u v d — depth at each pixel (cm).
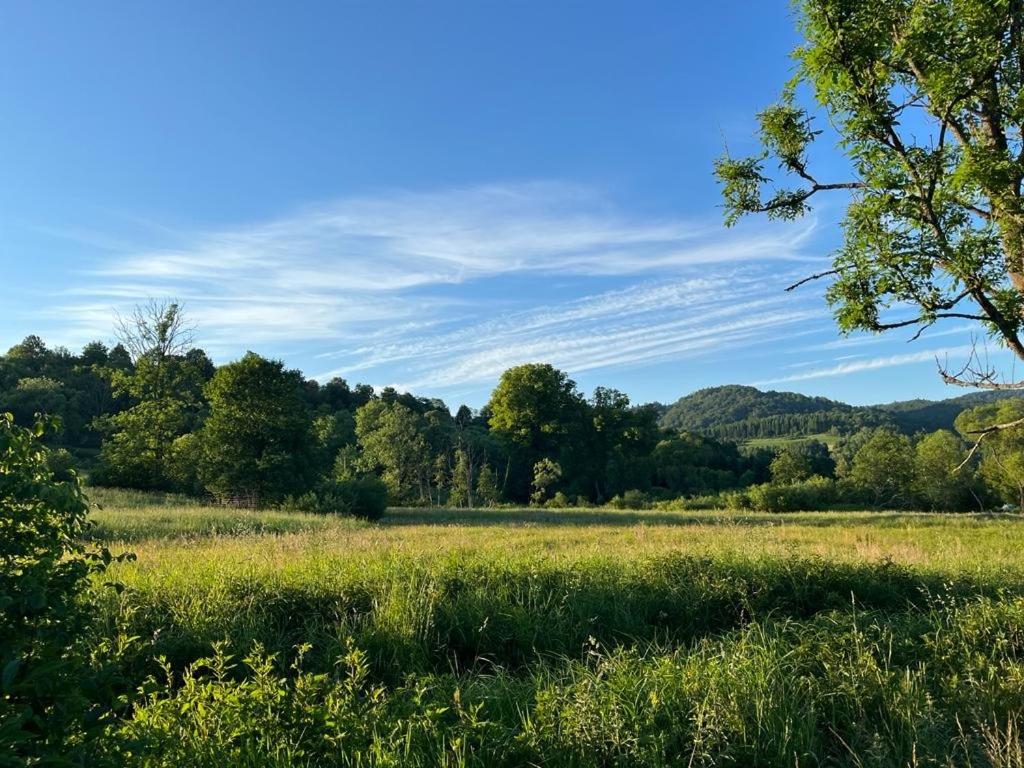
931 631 683
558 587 840
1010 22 550
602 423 7769
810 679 523
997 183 546
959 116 637
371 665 643
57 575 283
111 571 826
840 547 1574
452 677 600
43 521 282
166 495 4066
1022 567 1113
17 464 280
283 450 4288
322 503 3712
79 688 260
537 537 1942
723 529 2334
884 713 488
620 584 862
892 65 609
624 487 7619
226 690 450
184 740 387
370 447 7194
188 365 5000
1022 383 607
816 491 5481
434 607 741
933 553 1419
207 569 848
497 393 7869
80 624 284
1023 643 627
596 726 431
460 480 7319
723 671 518
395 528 2575
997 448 4847
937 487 5759
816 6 612
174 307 4872
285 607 746
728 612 835
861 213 619
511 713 505
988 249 604
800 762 419
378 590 785
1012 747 421
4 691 233
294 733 416
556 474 7106
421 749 409
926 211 589
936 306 612
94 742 272
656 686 495
